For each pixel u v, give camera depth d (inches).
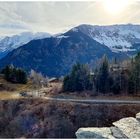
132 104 4151.1
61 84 6584.6
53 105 4220.0
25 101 4495.6
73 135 3656.5
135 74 5748.0
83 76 6013.8
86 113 3934.5
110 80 5821.9
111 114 3885.3
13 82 7190.0
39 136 3654.0
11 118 4101.9
